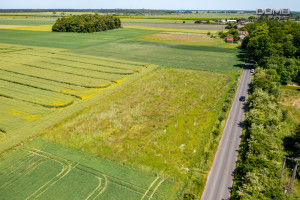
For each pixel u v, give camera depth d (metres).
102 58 109.56
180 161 41.19
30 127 50.56
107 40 161.25
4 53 114.19
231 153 42.84
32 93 68.44
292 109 60.00
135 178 36.94
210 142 46.12
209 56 117.06
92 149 44.12
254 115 50.00
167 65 100.88
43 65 96.19
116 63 102.31
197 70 93.12
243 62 103.38
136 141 47.00
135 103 64.12
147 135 49.22
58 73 86.69
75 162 40.34
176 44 150.38
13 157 41.38
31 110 58.34
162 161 41.09
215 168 39.19
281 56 94.75
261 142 40.88
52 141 46.41
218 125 51.44
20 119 53.97
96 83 77.62
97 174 37.56
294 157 40.34
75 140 46.88
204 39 168.62
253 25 151.62
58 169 38.56
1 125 51.06
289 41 100.81
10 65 94.69
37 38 162.12
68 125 52.09
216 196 33.59
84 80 80.19
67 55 113.88
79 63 100.62
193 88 74.12
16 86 73.44
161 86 76.31
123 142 46.66
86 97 67.50
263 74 74.94
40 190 34.38
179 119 55.72
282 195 30.50
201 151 43.56
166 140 47.41
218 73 88.56
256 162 35.84
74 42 150.88
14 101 63.09
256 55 90.38
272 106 53.34
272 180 32.41
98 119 55.03
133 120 55.12
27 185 35.28
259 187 31.23
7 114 56.06
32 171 38.12
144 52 126.25
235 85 73.25
